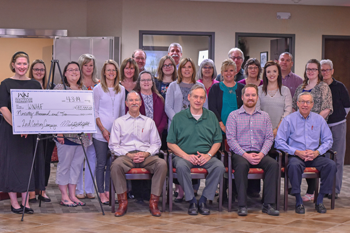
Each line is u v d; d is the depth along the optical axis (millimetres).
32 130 3629
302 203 3982
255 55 7465
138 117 4141
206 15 7211
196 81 4531
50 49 8836
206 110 4184
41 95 3703
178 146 4121
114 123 4090
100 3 7270
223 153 4043
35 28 7371
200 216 3803
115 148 4008
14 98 3607
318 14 7395
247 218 3740
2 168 3725
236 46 7305
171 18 7148
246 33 7309
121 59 7102
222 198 4109
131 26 7086
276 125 4512
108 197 4309
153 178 3867
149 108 4367
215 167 3898
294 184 3973
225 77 4500
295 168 3959
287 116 4301
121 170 3828
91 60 4383
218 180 3904
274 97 4531
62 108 3748
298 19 7379
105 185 4312
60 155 4066
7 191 3721
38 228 3309
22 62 3719
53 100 3732
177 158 4000
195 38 7312
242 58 5344
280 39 7492
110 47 6797
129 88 4582
